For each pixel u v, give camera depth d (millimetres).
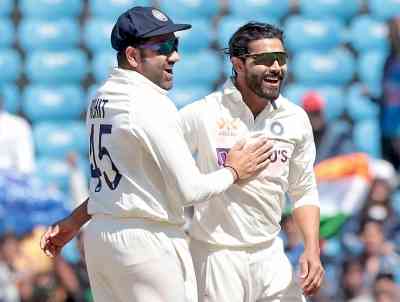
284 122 22266
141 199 20203
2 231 40938
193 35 53344
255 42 21703
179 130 20391
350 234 40875
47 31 54000
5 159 42969
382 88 48438
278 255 22562
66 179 49156
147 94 20391
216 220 22094
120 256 20297
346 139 43531
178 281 20438
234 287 22141
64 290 39219
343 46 53906
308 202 22688
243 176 21172
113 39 20859
